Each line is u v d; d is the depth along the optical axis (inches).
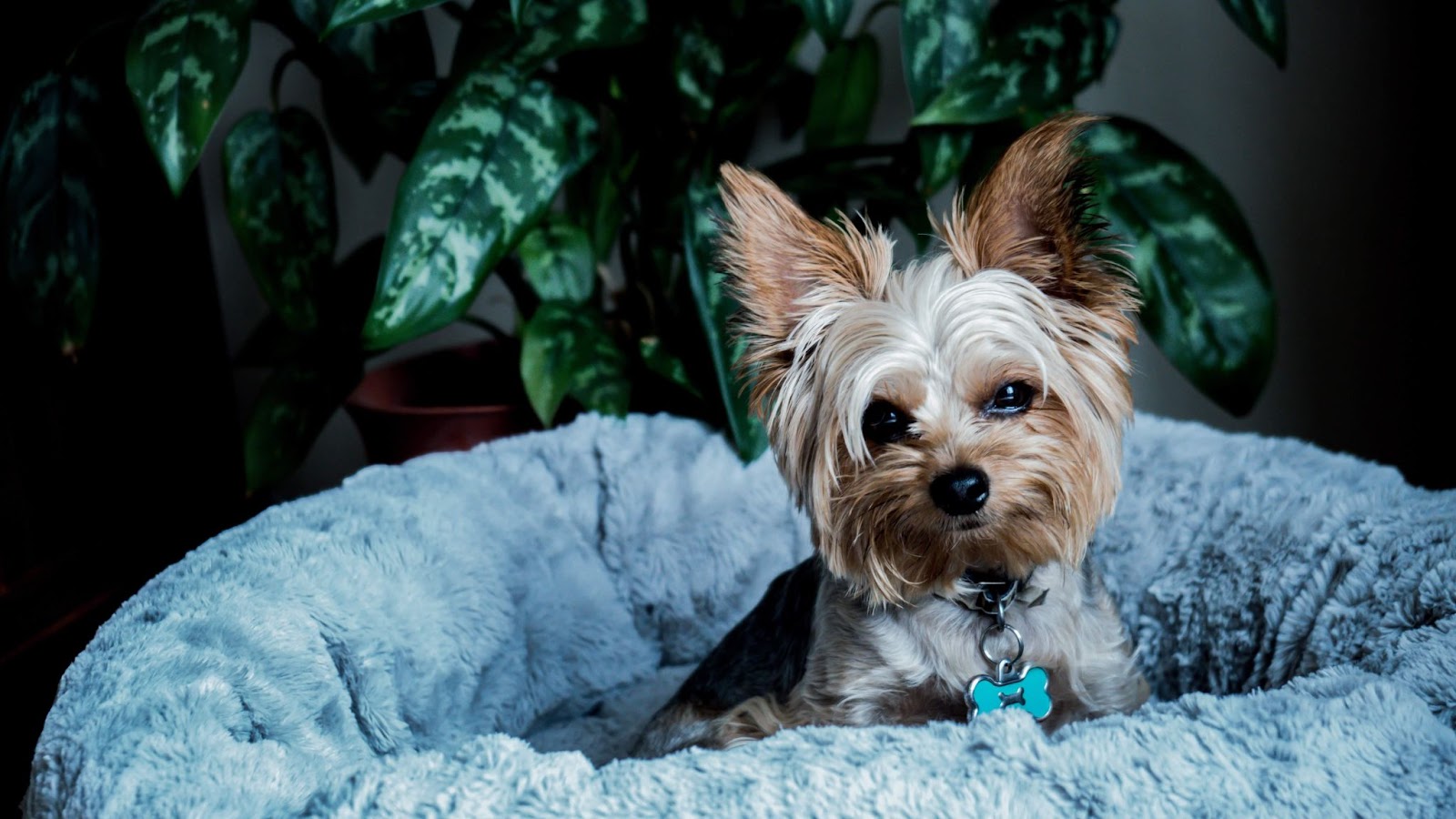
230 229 107.0
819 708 59.8
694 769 39.0
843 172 82.3
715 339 72.1
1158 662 71.5
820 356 56.2
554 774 39.1
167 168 66.1
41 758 46.3
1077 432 54.4
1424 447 95.7
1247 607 65.2
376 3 62.6
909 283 55.9
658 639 81.7
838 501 56.1
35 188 73.1
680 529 80.0
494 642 69.4
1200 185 71.2
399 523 67.3
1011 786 37.3
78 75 74.7
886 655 58.2
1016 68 68.3
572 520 79.2
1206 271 71.0
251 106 105.4
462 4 100.2
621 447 80.0
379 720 60.2
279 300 81.8
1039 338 53.2
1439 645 47.5
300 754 50.6
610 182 87.7
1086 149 54.9
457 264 66.6
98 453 89.1
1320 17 89.7
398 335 65.4
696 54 77.8
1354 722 39.8
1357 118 91.0
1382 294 94.0
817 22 64.5
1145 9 92.5
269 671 54.1
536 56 70.1
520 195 68.3
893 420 54.4
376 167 93.8
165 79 66.4
